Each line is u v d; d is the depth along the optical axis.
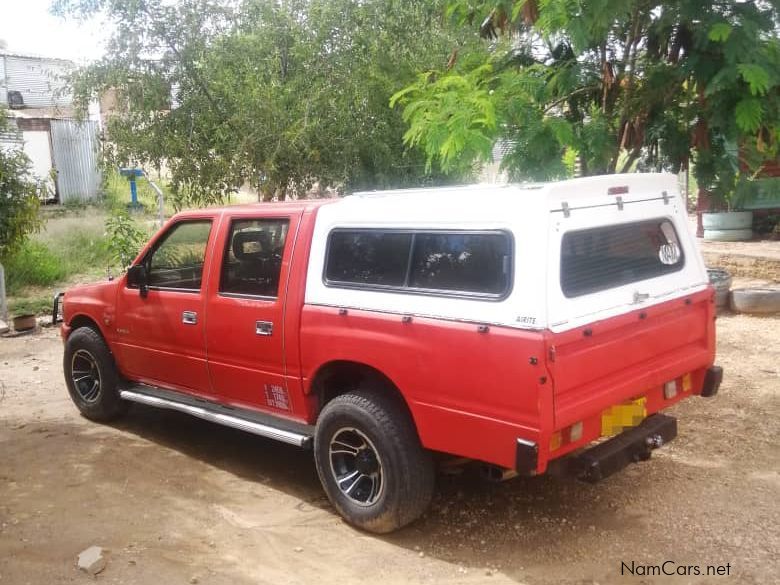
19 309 11.05
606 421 3.87
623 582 3.69
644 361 4.04
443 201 3.97
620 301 3.88
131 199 21.91
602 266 3.91
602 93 6.49
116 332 5.92
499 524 4.34
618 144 6.48
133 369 5.87
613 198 4.01
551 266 3.53
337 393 4.65
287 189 10.37
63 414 6.60
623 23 6.01
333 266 4.41
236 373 4.99
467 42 9.27
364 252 4.27
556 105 6.36
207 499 4.81
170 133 9.59
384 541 4.20
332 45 9.71
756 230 14.21
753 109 5.34
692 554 3.92
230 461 5.46
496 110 5.67
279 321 4.61
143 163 9.98
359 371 4.34
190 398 5.52
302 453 5.62
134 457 5.54
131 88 9.55
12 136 13.45
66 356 6.40
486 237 3.72
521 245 3.56
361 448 4.28
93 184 23.36
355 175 9.84
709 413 5.96
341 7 9.66
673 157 6.51
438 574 3.83
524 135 5.72
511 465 3.56
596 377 3.71
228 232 5.02
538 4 5.62
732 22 5.48
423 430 3.92
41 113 23.73
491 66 6.54
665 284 4.25
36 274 12.84
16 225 12.43
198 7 9.46
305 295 4.50
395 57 9.52
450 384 3.76
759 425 5.67
